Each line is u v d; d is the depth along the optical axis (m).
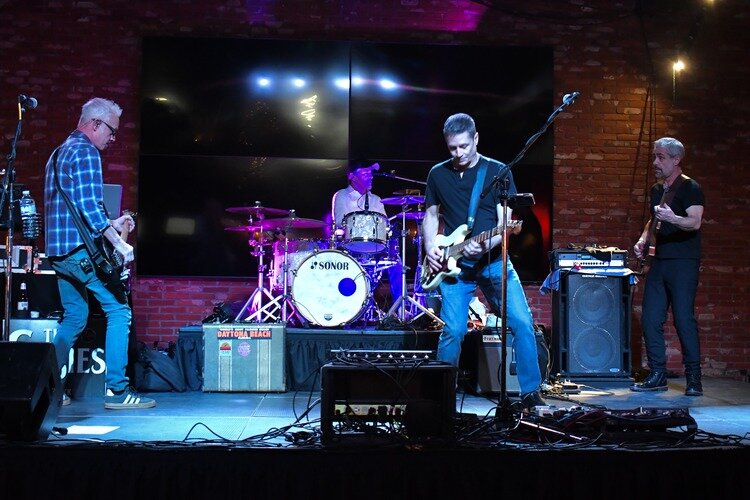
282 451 2.93
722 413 4.44
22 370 3.05
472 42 7.11
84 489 2.88
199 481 2.90
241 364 5.34
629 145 7.14
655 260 5.54
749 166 7.19
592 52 7.16
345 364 3.33
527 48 7.08
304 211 6.95
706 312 7.12
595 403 4.84
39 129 6.88
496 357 5.30
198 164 6.93
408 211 6.62
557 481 2.92
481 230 4.11
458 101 7.05
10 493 2.89
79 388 5.00
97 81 6.95
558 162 7.10
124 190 6.94
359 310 5.76
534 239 7.02
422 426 3.28
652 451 2.96
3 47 6.89
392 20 7.08
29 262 5.31
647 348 5.60
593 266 5.77
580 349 5.71
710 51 7.23
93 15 6.96
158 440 3.32
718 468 2.95
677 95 7.19
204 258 6.90
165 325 6.89
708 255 7.14
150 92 6.91
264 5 7.05
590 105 7.13
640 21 7.18
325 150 7.00
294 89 7.00
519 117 7.06
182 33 7.00
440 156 7.02
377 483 2.90
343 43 7.03
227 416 4.22
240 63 6.98
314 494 2.90
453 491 2.90
